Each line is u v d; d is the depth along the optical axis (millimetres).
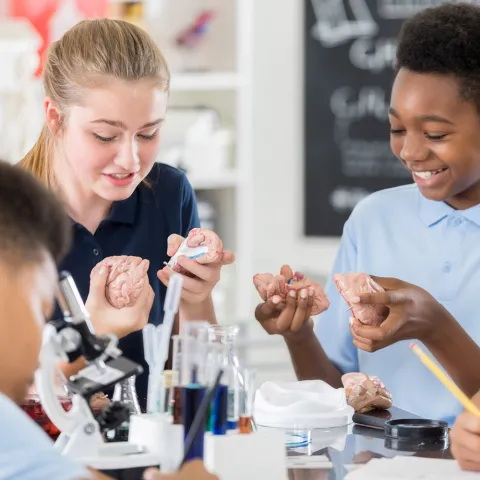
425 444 2082
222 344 1941
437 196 2436
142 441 1874
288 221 5566
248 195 5129
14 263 1457
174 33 5168
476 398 2146
